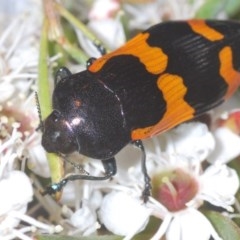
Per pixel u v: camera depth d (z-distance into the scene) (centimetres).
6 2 11
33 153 8
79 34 9
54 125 8
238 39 8
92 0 10
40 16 10
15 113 8
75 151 8
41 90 8
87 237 8
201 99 8
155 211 8
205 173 8
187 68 8
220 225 8
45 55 8
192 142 8
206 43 8
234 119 9
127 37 10
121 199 8
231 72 8
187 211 8
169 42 8
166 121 8
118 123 8
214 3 10
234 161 9
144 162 8
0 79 9
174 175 8
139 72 8
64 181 8
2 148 8
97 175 8
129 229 8
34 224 8
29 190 8
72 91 8
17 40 9
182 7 11
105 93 8
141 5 11
